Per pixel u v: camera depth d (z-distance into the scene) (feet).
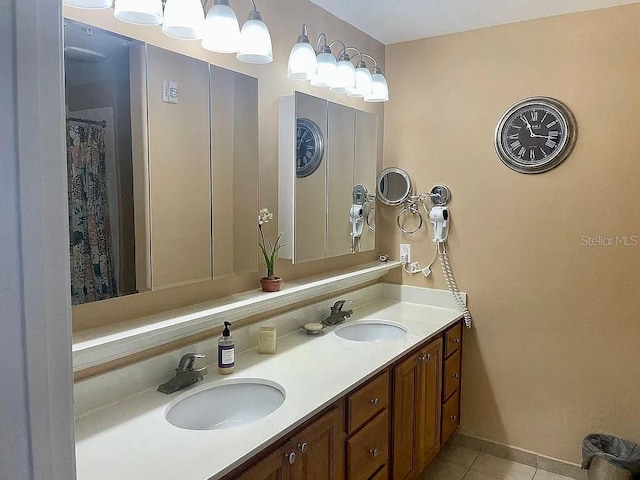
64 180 1.72
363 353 6.69
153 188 5.43
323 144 8.02
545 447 8.82
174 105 5.62
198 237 6.00
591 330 8.30
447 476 8.59
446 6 7.94
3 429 1.54
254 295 6.65
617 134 7.88
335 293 8.71
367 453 6.15
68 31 4.57
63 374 1.74
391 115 9.92
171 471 3.84
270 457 4.46
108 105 4.94
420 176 9.66
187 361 5.58
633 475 7.59
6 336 1.53
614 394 8.19
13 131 1.51
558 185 8.38
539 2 7.73
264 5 6.89
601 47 7.91
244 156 6.61
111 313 5.14
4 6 1.47
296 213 7.42
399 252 9.96
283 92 7.35
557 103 8.26
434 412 8.23
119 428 4.52
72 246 4.70
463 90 9.12
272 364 6.22
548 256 8.56
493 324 9.13
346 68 7.66
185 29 5.25
